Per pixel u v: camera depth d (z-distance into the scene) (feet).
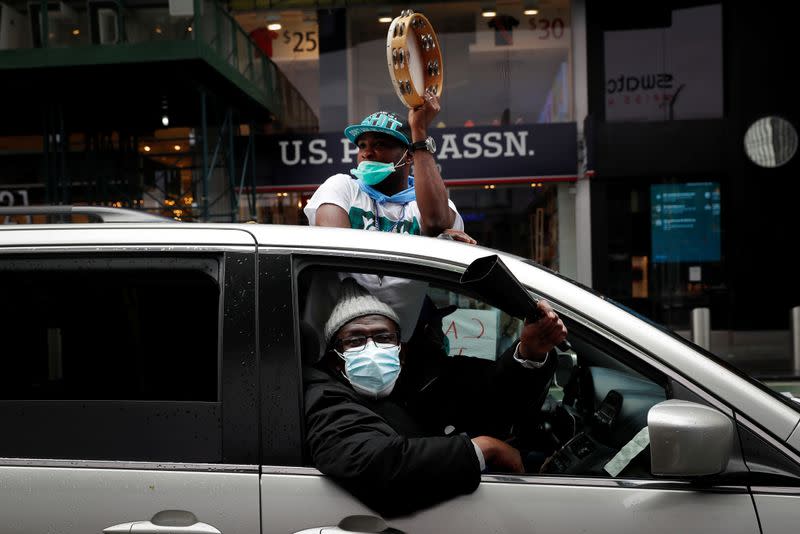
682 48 46.16
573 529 5.26
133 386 5.85
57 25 36.22
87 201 44.04
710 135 45.52
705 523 5.19
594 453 6.22
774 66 45.11
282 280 5.86
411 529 5.32
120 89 39.60
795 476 5.26
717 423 5.02
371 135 8.50
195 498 5.40
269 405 5.61
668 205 46.11
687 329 45.88
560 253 46.21
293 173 46.85
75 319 5.96
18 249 6.17
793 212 45.27
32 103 41.81
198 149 45.65
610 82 46.55
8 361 5.91
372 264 5.96
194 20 35.81
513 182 46.06
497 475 5.57
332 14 47.47
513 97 46.47
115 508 5.42
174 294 5.97
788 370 33.94
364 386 6.18
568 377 8.01
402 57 7.75
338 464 5.35
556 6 46.50
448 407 6.85
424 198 8.32
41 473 5.57
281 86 47.50
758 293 45.47
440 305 7.63
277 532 5.31
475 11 46.75
